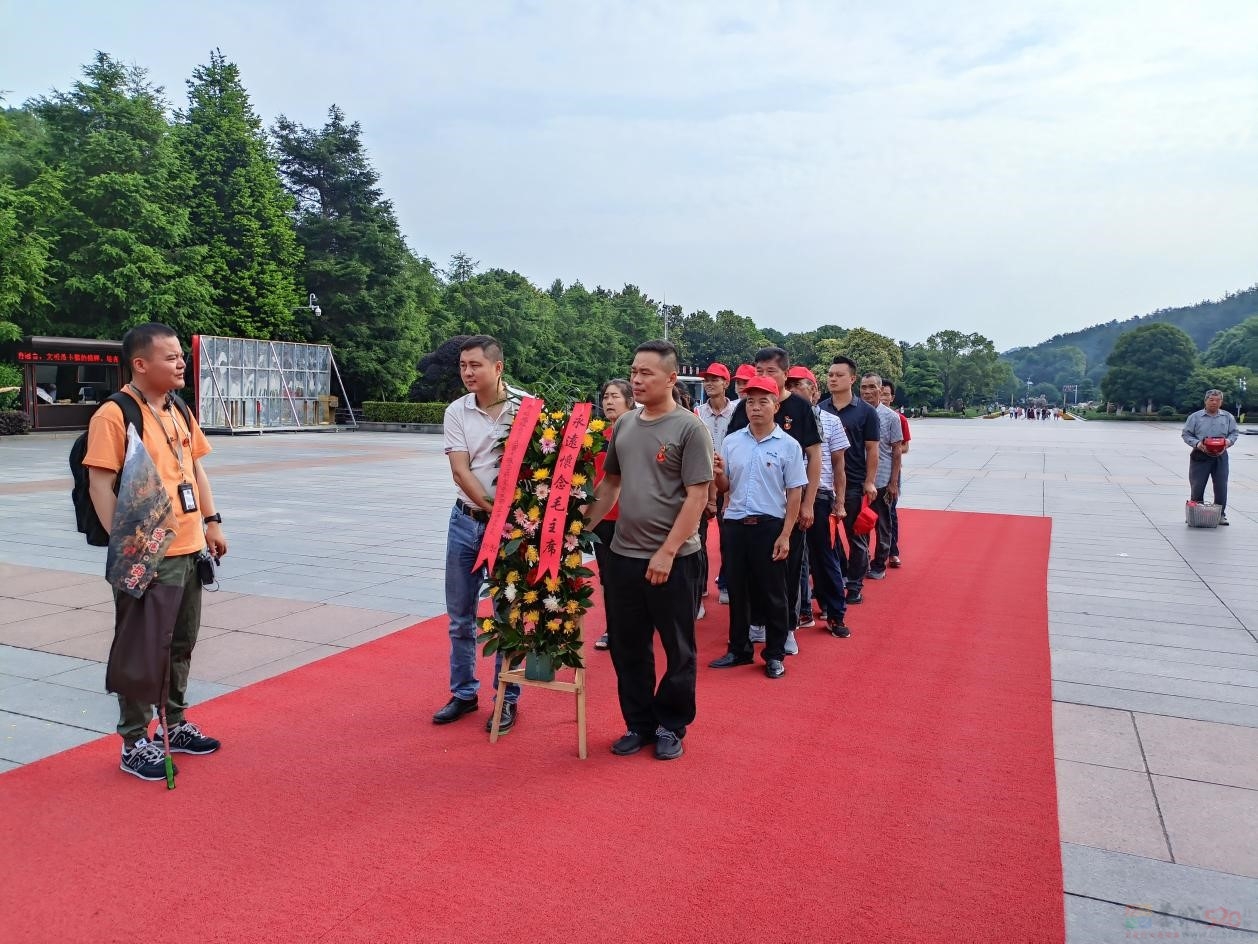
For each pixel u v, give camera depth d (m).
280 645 4.93
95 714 3.87
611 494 3.72
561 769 3.38
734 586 4.62
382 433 28.59
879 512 6.86
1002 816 3.02
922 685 4.39
